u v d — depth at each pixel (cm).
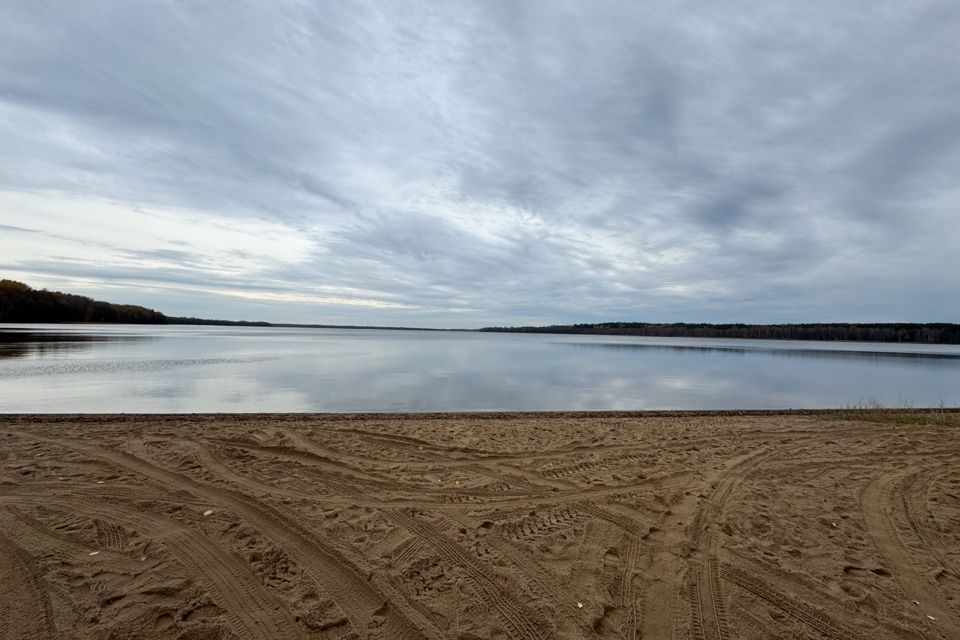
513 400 1627
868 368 3294
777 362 3800
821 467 658
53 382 1648
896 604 327
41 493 497
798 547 410
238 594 323
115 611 299
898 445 794
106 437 741
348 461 651
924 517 479
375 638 282
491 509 488
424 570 360
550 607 316
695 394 1881
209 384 1738
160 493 505
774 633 295
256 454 665
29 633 278
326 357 3300
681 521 462
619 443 795
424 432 852
